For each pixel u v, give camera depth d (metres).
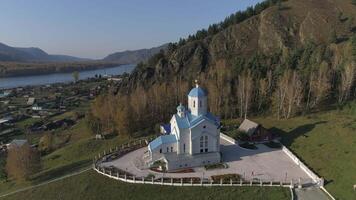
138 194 70.12
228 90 131.62
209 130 83.00
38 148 135.62
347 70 113.62
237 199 65.50
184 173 76.50
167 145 82.75
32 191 82.38
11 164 94.25
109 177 77.44
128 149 95.75
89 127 139.38
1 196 86.25
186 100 132.50
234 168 78.44
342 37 181.25
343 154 76.56
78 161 100.12
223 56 198.88
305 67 129.50
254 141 97.12
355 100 110.25
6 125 185.75
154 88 139.25
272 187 67.88
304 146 87.62
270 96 126.25
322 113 110.62
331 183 67.62
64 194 76.19
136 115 121.75
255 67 137.38
